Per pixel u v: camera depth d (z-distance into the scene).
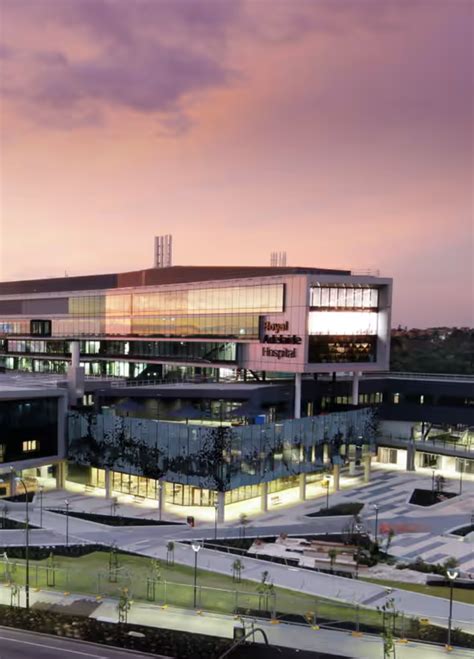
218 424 96.81
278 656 41.28
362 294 103.88
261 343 105.94
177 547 66.75
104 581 55.59
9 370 175.38
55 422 92.12
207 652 41.75
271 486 90.50
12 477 87.25
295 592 54.69
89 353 151.75
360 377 117.25
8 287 176.50
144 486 86.44
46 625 46.03
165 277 133.62
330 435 92.69
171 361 127.56
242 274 120.19
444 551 68.00
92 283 151.50
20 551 64.19
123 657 41.03
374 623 47.56
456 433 113.44
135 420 84.81
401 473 106.56
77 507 82.25
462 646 43.75
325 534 72.50
